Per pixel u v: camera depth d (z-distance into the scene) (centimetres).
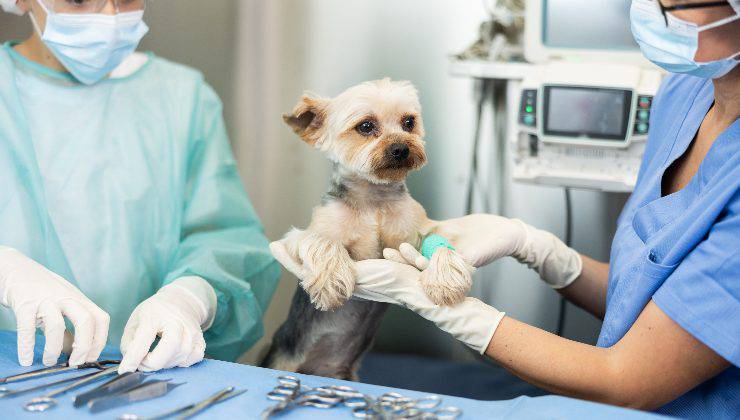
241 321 155
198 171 170
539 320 217
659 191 121
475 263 126
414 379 206
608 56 178
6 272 117
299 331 146
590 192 208
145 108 164
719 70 103
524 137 177
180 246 160
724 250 97
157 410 88
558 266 138
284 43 221
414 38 213
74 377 99
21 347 106
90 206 153
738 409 105
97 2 135
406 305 118
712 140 115
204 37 224
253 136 229
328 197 133
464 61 185
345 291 118
